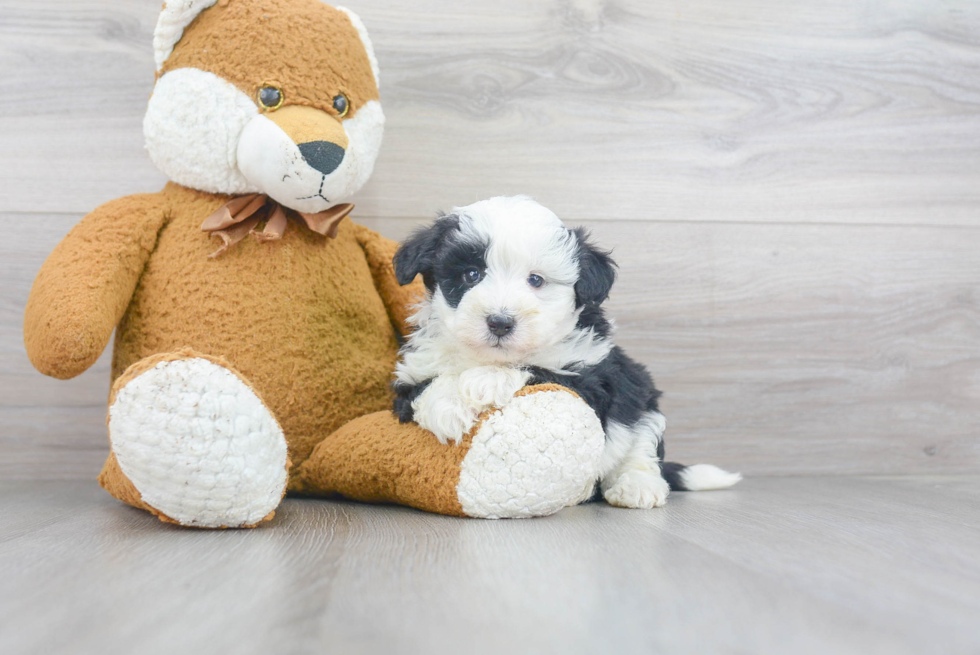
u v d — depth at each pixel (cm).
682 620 86
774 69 233
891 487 206
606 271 161
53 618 85
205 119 162
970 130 240
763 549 121
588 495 171
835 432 234
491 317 146
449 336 158
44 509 158
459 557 113
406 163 220
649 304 228
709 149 231
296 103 164
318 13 171
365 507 162
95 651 76
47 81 208
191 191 176
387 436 157
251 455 129
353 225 197
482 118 222
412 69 220
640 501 163
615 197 227
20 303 206
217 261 167
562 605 91
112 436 126
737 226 231
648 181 228
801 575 105
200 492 127
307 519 145
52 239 208
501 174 223
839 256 236
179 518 132
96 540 125
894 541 129
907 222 238
